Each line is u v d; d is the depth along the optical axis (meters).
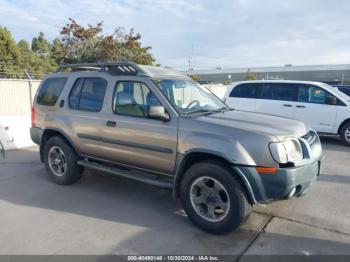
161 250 3.22
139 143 4.07
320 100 8.73
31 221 3.89
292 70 58.34
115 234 3.55
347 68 54.59
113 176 5.68
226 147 3.33
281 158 3.20
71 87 4.98
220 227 3.44
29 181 5.42
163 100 3.88
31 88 13.17
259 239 3.43
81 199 4.60
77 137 4.82
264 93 9.42
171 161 3.81
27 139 8.15
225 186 3.37
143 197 4.68
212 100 4.71
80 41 20.11
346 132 8.45
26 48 41.78
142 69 4.26
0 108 13.20
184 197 3.70
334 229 3.65
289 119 4.13
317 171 3.74
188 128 3.65
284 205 4.32
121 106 4.31
